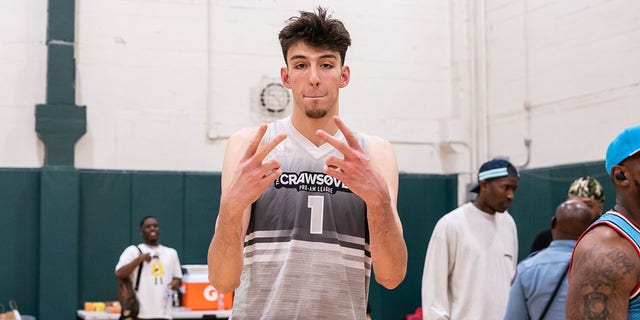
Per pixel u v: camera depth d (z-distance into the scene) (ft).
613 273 7.46
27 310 29.35
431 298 15.75
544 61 31.22
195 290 27.99
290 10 33.65
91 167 30.76
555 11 30.63
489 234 15.99
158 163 31.63
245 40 32.99
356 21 34.73
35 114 29.91
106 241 30.42
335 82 7.63
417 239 34.30
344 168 6.88
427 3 35.76
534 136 31.76
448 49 35.94
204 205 31.53
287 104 33.27
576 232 12.60
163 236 30.99
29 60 30.25
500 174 15.84
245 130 8.13
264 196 7.70
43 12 30.48
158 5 32.04
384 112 34.86
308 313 7.41
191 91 32.22
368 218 7.11
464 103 35.32
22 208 29.55
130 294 26.25
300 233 7.57
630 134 7.94
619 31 27.63
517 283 12.73
